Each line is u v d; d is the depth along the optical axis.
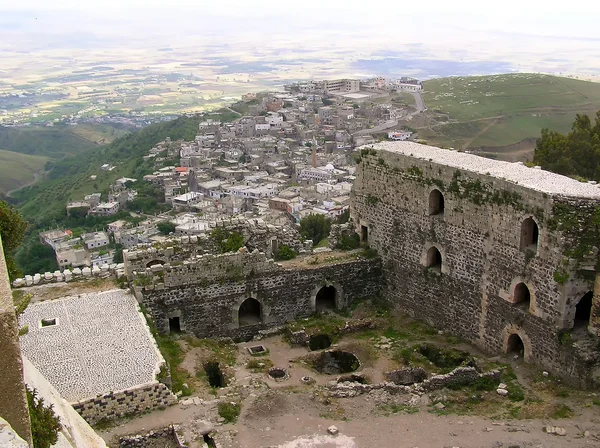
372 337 44.81
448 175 41.91
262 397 35.00
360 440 31.00
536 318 37.28
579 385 34.94
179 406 33.41
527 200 36.53
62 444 19.67
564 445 29.72
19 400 16.06
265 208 186.00
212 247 48.59
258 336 45.59
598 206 34.44
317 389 36.28
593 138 61.31
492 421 32.38
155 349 36.69
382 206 48.19
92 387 32.69
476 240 40.78
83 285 45.94
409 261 46.72
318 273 47.53
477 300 41.62
